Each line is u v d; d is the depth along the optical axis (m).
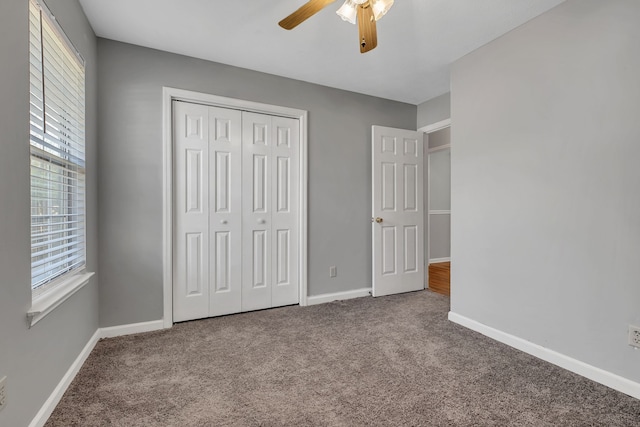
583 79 1.92
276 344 2.36
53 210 1.74
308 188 3.32
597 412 1.58
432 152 5.80
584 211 1.92
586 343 1.91
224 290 2.96
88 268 2.19
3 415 1.16
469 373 1.95
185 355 2.18
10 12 1.21
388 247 3.65
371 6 1.56
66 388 1.75
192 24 2.28
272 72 3.06
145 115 2.59
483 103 2.55
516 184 2.30
